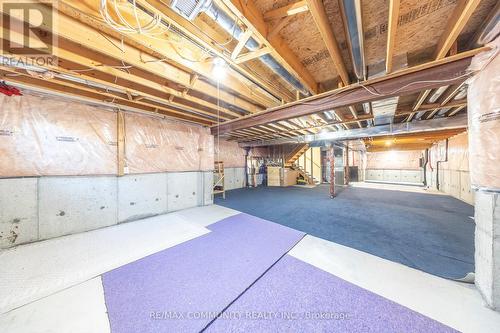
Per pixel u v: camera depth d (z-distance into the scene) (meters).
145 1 1.29
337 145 8.49
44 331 1.31
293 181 10.08
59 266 2.13
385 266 2.13
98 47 1.78
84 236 3.02
